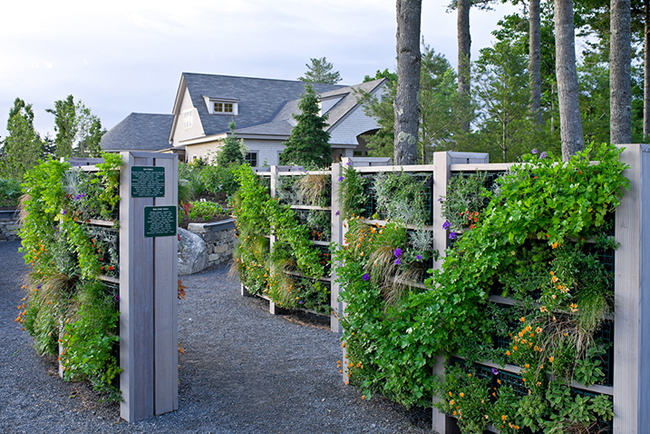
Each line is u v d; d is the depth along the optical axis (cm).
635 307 227
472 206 309
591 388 246
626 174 229
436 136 1072
